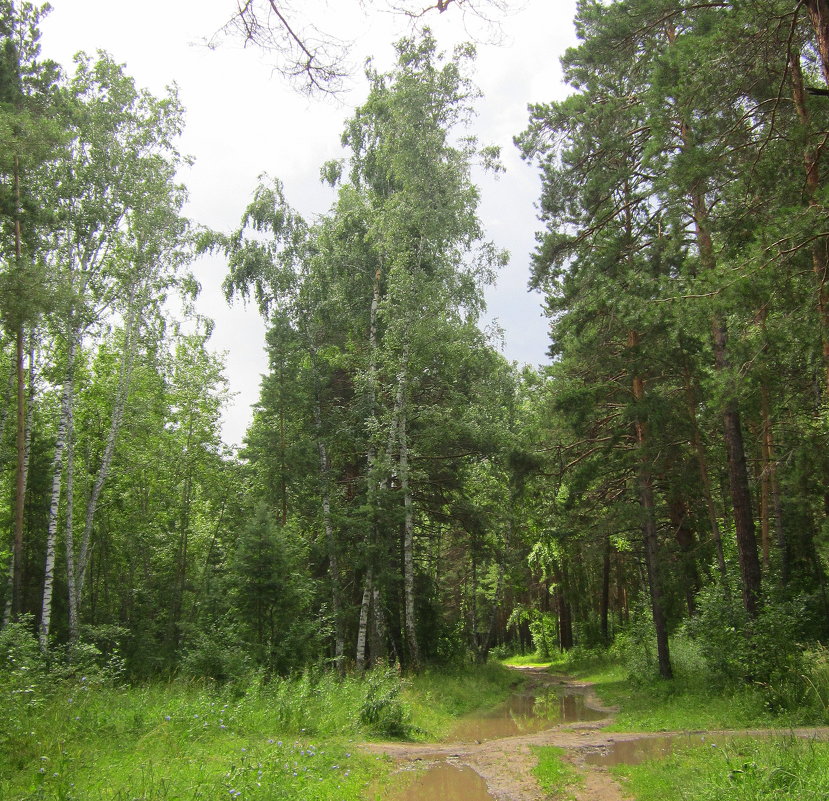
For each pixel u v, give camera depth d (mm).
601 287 17922
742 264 10008
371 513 24250
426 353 24641
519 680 29547
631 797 7871
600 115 18828
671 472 22859
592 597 45156
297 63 5598
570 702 21016
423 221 24812
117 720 10406
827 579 19594
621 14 16938
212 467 30953
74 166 23172
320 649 20969
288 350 27375
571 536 26766
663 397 20281
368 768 9922
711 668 16516
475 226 25766
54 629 23594
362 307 27938
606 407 23797
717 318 11594
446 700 20391
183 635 25062
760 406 17641
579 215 21172
